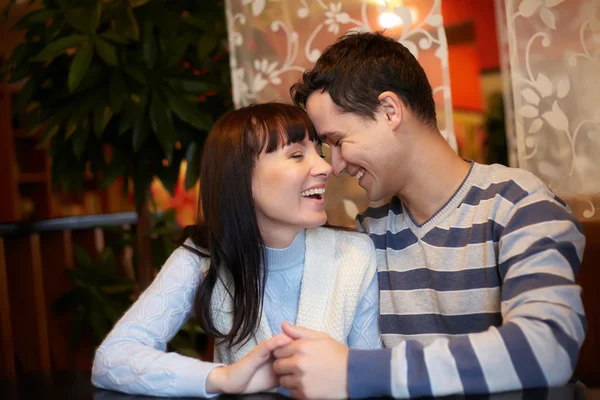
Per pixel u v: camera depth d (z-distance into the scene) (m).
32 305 2.55
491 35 3.42
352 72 1.01
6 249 2.59
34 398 0.89
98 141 1.96
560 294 0.78
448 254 1.02
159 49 1.89
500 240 0.93
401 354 0.75
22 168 4.54
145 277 2.12
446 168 1.05
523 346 0.73
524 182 0.98
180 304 1.07
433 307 1.06
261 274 1.09
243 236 1.02
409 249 1.09
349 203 1.48
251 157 1.00
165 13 1.87
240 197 1.01
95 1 1.81
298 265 1.11
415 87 1.03
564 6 1.36
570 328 0.76
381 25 1.42
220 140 1.03
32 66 1.92
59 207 4.61
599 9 1.35
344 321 1.08
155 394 0.87
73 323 2.23
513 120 1.43
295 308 1.11
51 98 1.92
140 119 1.77
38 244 2.59
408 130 1.02
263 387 0.83
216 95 1.96
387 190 1.06
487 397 0.70
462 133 3.44
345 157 1.04
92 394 0.90
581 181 1.35
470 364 0.73
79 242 2.94
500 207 0.97
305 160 1.03
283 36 1.50
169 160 1.75
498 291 0.96
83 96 1.85
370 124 1.01
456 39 3.44
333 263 1.11
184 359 0.89
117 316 2.17
